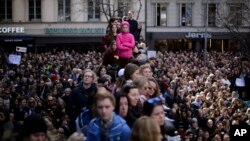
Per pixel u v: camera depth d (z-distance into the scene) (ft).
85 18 220.23
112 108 28.35
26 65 130.82
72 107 41.14
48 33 219.00
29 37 218.59
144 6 221.66
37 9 219.61
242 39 215.10
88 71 41.16
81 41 220.64
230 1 225.97
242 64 151.23
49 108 65.41
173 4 227.20
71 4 219.41
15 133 26.12
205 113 75.51
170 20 228.02
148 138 25.08
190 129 66.39
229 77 131.54
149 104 30.12
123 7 209.46
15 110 68.90
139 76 37.65
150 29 225.56
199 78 105.70
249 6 218.18
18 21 218.18
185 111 71.51
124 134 28.32
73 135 28.22
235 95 90.79
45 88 86.74
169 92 72.59
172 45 229.04
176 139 35.94
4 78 103.45
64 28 219.20
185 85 95.45
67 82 80.33
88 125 30.27
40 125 26.45
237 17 217.36
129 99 32.53
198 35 227.61
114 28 63.31
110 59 59.98
